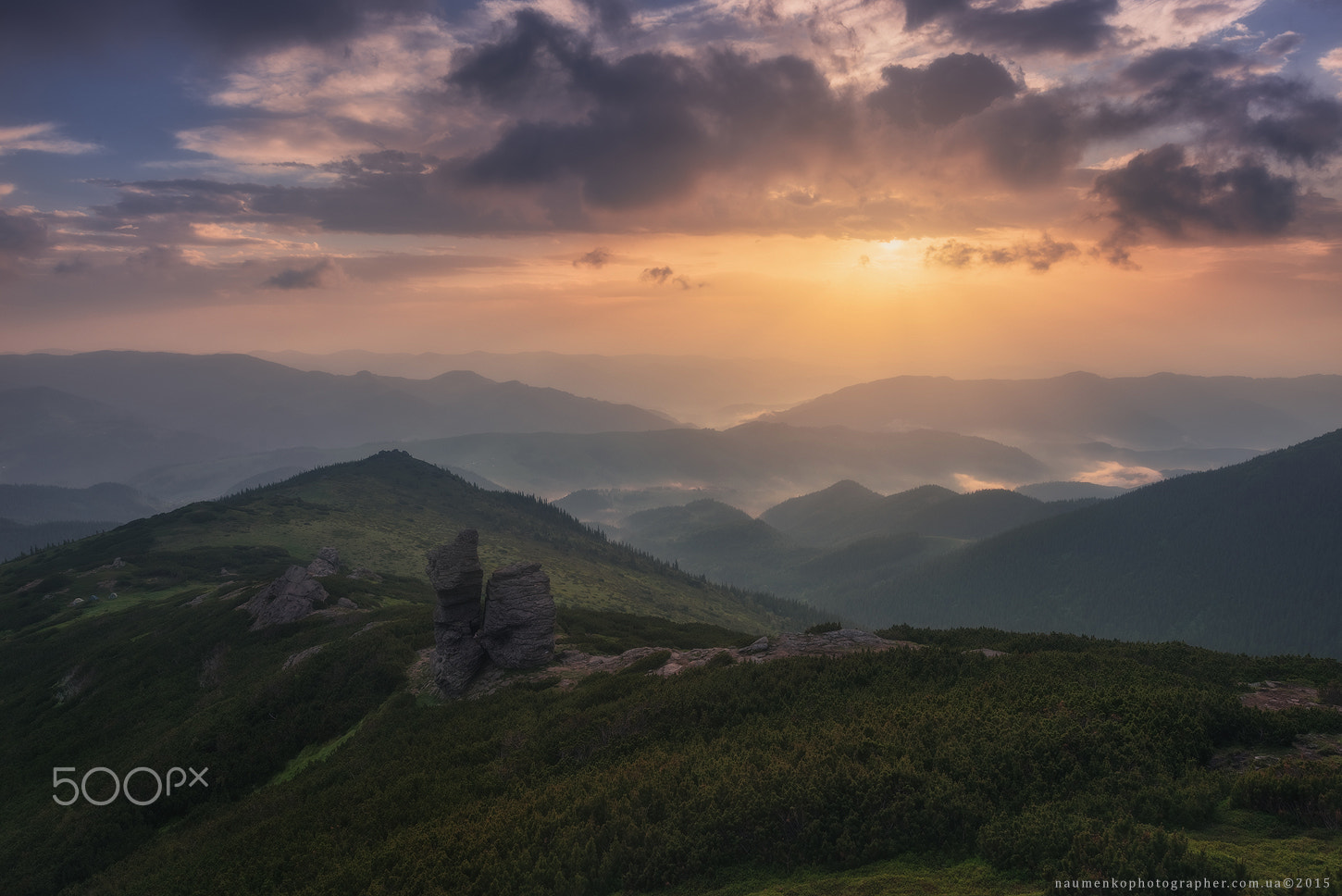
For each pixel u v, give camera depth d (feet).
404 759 127.54
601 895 65.67
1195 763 72.28
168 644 276.82
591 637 210.59
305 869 88.94
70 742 214.69
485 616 178.09
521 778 102.94
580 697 139.54
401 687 179.01
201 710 206.69
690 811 73.72
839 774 74.43
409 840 86.58
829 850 64.64
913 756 79.97
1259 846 56.39
